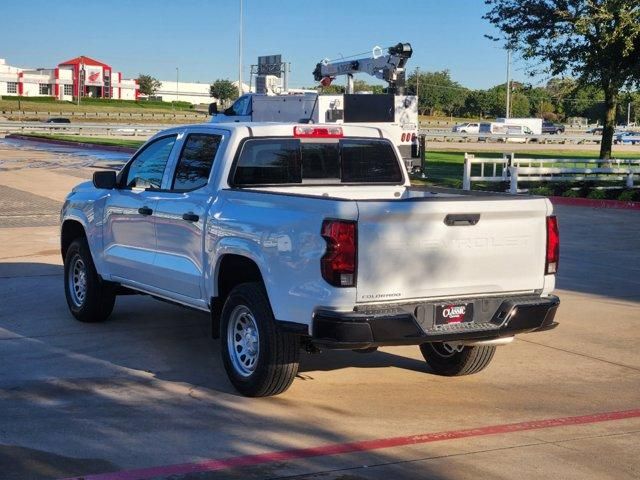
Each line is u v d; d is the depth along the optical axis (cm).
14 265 1214
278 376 631
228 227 661
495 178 2456
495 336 622
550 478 509
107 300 879
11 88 12331
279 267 608
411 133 2778
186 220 714
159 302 1008
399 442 566
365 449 552
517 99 13838
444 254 602
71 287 905
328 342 574
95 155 3694
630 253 1445
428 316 603
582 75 2842
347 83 2989
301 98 2858
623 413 640
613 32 2572
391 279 584
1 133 5928
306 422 603
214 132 730
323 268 575
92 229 859
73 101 11812
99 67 12962
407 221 587
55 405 627
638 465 534
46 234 1515
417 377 729
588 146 6562
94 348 793
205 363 750
